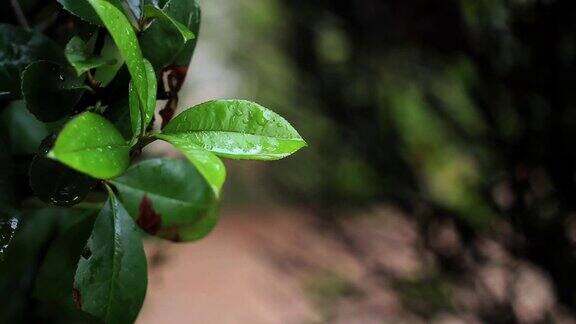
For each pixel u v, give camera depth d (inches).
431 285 62.5
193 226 21.7
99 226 19.1
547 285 61.0
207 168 16.2
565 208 52.4
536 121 53.0
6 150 18.8
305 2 74.7
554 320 55.9
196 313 134.3
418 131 67.6
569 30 50.8
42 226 28.8
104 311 19.0
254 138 18.1
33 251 28.6
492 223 57.4
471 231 58.2
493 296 59.4
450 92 64.2
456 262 60.4
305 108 76.6
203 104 18.2
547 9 50.3
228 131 18.1
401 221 72.8
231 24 97.2
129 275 19.2
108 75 22.1
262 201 182.7
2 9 21.1
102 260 19.1
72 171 18.7
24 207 22.7
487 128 55.9
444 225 61.7
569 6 50.1
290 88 79.4
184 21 20.3
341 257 76.0
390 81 68.8
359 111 70.6
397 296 65.7
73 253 20.8
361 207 71.6
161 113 20.9
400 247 69.4
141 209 21.4
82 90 19.1
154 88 18.7
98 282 19.0
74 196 18.7
